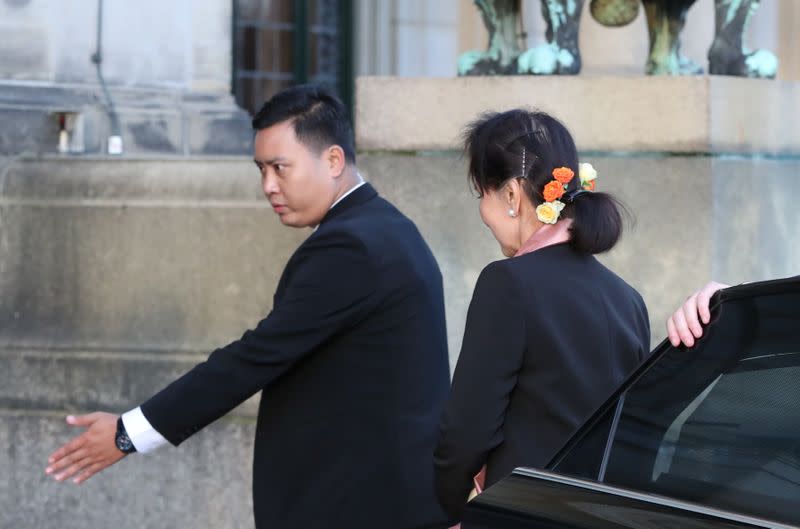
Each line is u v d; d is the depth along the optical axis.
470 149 6.11
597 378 5.75
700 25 21.94
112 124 16.45
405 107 10.44
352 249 6.99
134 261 10.76
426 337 7.16
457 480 5.80
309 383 7.08
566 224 5.96
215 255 10.67
